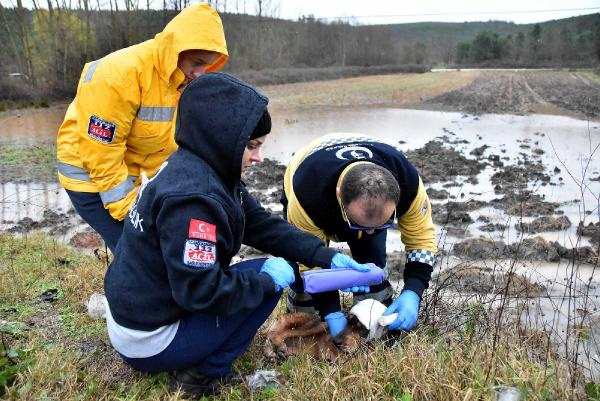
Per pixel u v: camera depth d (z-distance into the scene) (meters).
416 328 3.48
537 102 24.95
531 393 2.60
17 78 29.39
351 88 35.03
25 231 7.42
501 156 12.14
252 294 2.65
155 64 3.39
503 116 20.47
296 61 56.16
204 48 3.31
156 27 31.92
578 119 19.20
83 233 7.18
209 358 2.83
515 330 3.58
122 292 2.63
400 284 5.46
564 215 7.58
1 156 12.89
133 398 2.76
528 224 7.16
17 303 4.04
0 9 31.62
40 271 4.77
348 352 3.12
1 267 4.84
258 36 47.50
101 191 3.43
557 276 5.46
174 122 3.59
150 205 2.51
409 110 23.23
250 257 6.36
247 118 2.48
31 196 9.37
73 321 3.71
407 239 3.47
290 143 14.85
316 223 3.24
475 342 3.20
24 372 2.89
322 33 61.00
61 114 23.17
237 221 2.65
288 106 25.53
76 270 4.80
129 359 2.80
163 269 2.57
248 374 3.10
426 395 2.64
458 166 10.84
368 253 3.58
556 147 13.30
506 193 8.84
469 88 33.59
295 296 3.65
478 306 3.78
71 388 2.82
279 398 2.76
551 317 4.46
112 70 3.28
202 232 2.43
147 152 3.64
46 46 29.14
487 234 6.92
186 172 2.49
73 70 29.23
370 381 2.73
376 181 2.76
